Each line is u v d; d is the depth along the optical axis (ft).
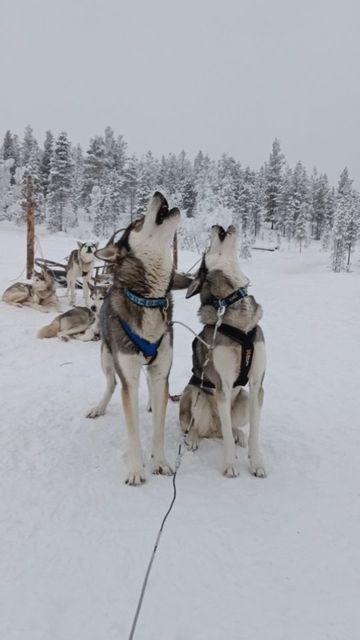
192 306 36.68
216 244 11.42
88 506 9.32
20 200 161.27
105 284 28.02
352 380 19.75
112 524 8.71
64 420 13.76
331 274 62.54
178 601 6.82
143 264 10.33
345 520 9.09
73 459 11.34
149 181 190.08
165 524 8.73
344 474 11.05
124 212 185.26
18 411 14.40
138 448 10.62
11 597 6.81
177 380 19.25
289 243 212.64
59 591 6.95
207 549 8.04
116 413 14.46
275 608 6.75
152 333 10.41
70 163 167.02
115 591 6.99
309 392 17.98
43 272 32.86
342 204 161.27
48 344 24.32
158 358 10.80
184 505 9.42
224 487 10.23
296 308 38.17
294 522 8.96
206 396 12.34
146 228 10.30
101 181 186.39
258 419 11.11
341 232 156.25
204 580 7.28
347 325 31.65
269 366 21.85
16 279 43.11
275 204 232.53
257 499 9.76
